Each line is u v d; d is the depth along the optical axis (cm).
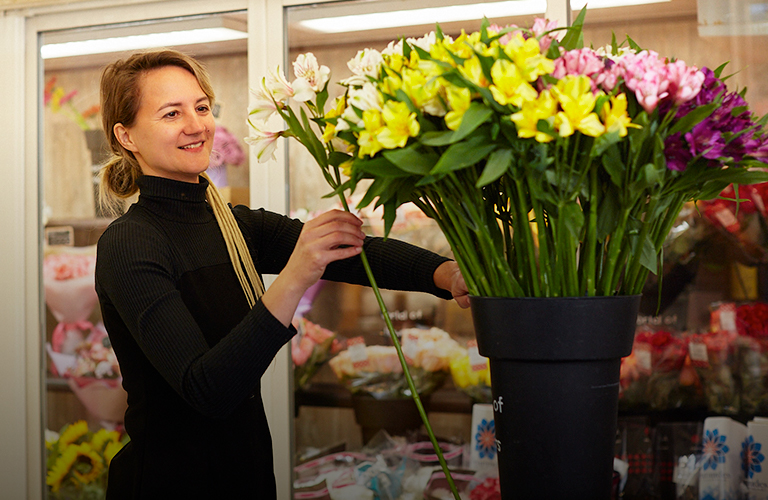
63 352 253
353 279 138
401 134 75
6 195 251
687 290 209
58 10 246
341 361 236
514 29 82
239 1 232
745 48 200
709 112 72
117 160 148
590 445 81
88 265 252
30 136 252
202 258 133
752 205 201
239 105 239
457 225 86
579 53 74
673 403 210
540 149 73
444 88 76
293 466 237
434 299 230
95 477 252
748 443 203
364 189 231
